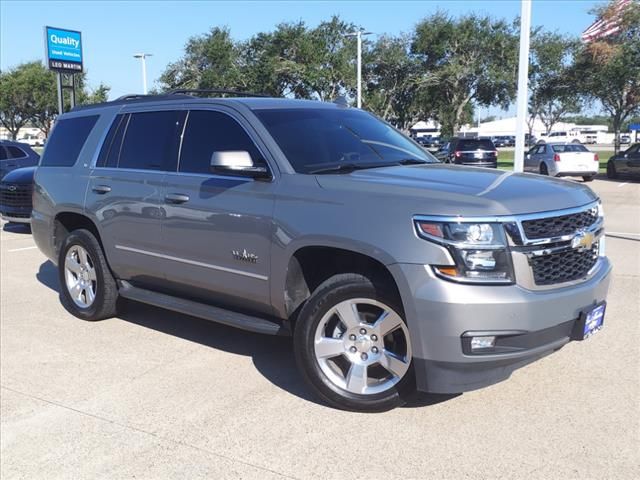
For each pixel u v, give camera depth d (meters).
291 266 4.13
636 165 23.75
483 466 3.32
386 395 3.84
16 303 6.80
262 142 4.46
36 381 4.64
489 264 3.45
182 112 5.11
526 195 3.70
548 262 3.61
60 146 6.29
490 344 3.47
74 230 6.24
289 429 3.79
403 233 3.58
